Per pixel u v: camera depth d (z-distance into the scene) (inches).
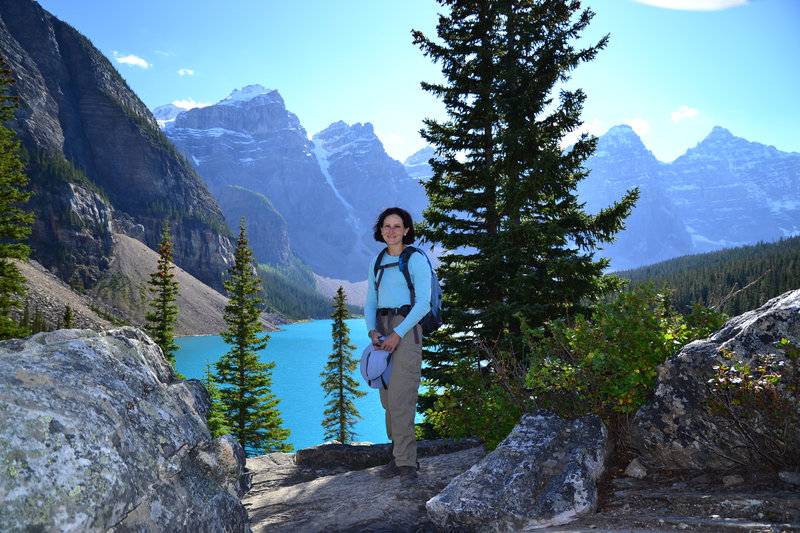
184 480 83.8
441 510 116.3
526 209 433.7
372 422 2117.4
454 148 457.1
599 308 162.4
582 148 405.4
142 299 5674.2
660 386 133.8
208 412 111.9
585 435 135.0
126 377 88.6
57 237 5526.6
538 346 174.6
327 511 139.7
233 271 1163.3
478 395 196.4
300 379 3346.5
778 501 96.7
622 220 396.5
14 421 64.1
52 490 61.2
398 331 142.5
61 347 83.2
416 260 150.1
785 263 3476.9
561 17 434.6
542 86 406.6
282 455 256.1
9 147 729.6
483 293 425.7
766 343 120.8
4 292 751.1
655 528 97.9
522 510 112.6
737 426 116.6
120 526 67.3
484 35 446.3
